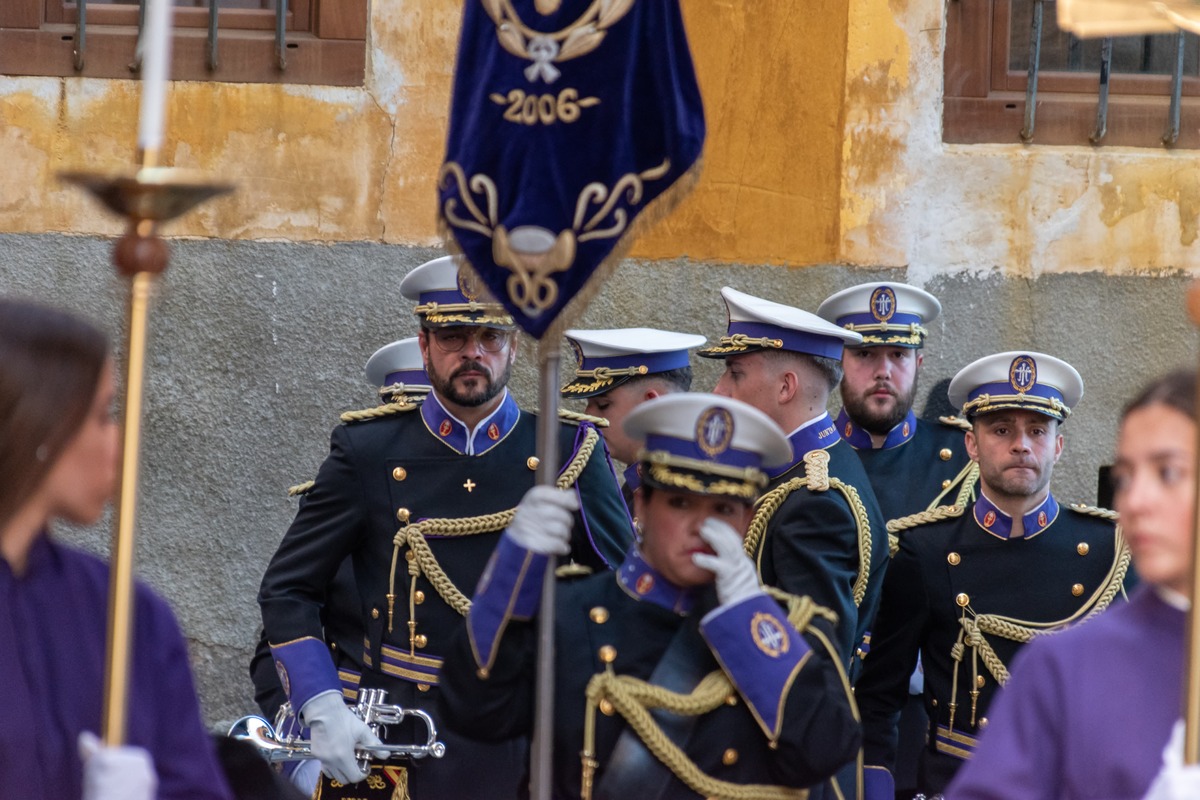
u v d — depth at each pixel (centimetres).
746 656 1208
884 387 2183
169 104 2230
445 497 1739
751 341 1772
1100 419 2372
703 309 2336
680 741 1225
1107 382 2373
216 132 2239
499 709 1240
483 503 1739
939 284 2364
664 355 2033
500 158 1280
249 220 2245
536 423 1802
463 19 1314
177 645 1008
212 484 2227
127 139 2228
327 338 2253
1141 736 910
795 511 1622
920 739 2111
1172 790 862
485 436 1761
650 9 1274
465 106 1299
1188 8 1089
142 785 899
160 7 927
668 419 1234
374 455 1758
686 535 1236
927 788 1842
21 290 2208
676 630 1256
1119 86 2406
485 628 1228
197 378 2228
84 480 957
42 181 2217
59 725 944
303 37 2264
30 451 923
